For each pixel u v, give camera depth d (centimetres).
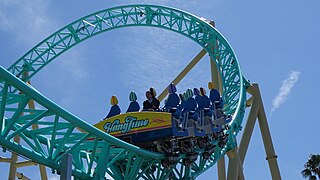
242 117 2767
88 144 1844
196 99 2202
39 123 1634
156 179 2075
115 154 1973
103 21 3472
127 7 3422
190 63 3300
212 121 2195
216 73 3125
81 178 1703
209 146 2281
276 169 2817
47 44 3444
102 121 2122
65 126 1609
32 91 1358
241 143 2784
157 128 1959
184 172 2252
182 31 3341
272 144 2883
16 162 2762
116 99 2227
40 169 2859
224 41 3072
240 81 2841
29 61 3394
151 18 3444
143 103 2147
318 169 3503
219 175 2709
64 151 1656
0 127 1384
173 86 2161
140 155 1861
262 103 2961
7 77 1280
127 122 2045
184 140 2097
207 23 3180
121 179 2019
